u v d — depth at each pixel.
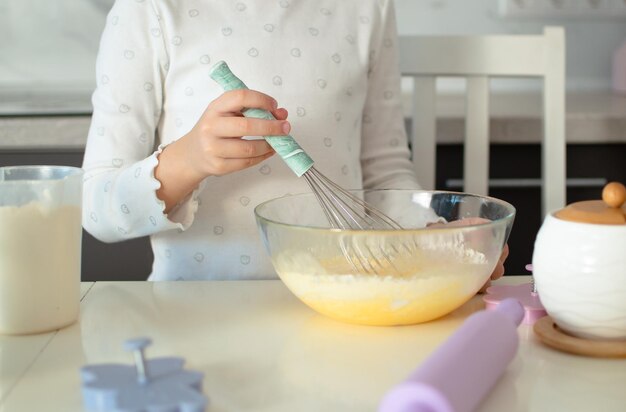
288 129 0.92
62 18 2.29
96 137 1.24
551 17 2.38
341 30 1.34
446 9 2.37
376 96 1.42
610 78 2.42
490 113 1.91
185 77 1.27
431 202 1.01
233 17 1.29
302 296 0.85
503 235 0.86
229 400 0.67
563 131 1.63
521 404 0.67
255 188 1.26
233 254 1.27
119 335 0.83
